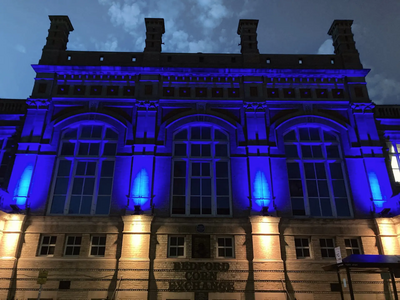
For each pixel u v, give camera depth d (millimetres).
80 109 19250
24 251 16078
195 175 18219
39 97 19328
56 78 19969
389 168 19188
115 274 15734
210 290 15617
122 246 16000
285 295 15523
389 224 16859
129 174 17766
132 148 18266
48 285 15531
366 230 16969
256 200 17219
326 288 15891
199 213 17406
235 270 15945
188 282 15711
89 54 20875
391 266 12062
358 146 18797
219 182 18109
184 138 19094
